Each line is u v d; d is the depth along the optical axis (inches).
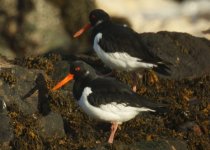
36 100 524.1
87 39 628.7
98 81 490.0
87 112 492.4
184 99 571.5
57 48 622.5
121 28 566.3
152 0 679.7
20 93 518.3
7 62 581.3
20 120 499.5
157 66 547.2
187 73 611.2
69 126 519.8
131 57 548.4
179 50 624.1
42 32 613.6
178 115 547.8
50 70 577.0
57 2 616.1
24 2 609.3
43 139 496.4
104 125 525.3
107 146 474.9
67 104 534.9
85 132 511.5
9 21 610.5
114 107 479.2
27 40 611.2
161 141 494.6
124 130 518.9
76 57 621.9
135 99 479.5
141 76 593.9
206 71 621.3
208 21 689.6
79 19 619.8
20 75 526.3
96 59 618.2
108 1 640.4
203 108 565.3
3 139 474.9
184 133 526.6
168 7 686.5
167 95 579.5
